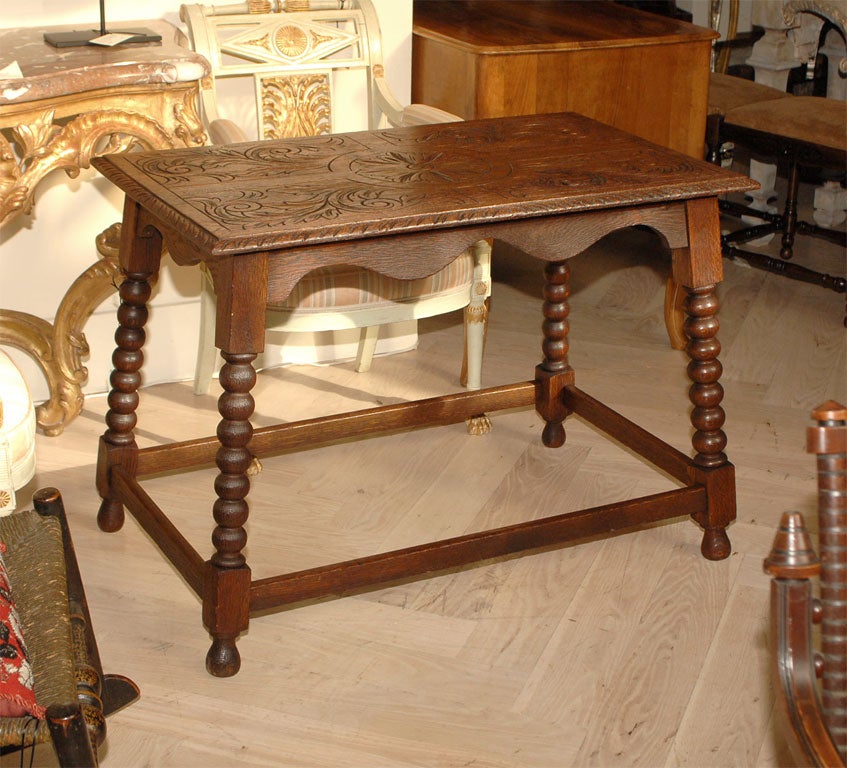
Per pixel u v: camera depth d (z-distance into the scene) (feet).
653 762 6.87
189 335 11.66
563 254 8.02
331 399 11.42
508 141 9.14
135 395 8.93
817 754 3.89
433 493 9.80
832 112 13.32
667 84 12.53
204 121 10.44
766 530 9.29
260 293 7.07
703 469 8.73
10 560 5.90
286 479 10.00
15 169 8.73
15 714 4.88
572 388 10.24
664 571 8.76
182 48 9.55
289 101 10.97
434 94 12.74
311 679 7.58
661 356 12.53
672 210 8.27
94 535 9.15
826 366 12.33
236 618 7.52
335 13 11.09
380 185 7.92
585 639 7.98
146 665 7.69
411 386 11.75
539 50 11.75
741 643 7.94
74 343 10.49
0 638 5.02
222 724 7.16
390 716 7.24
